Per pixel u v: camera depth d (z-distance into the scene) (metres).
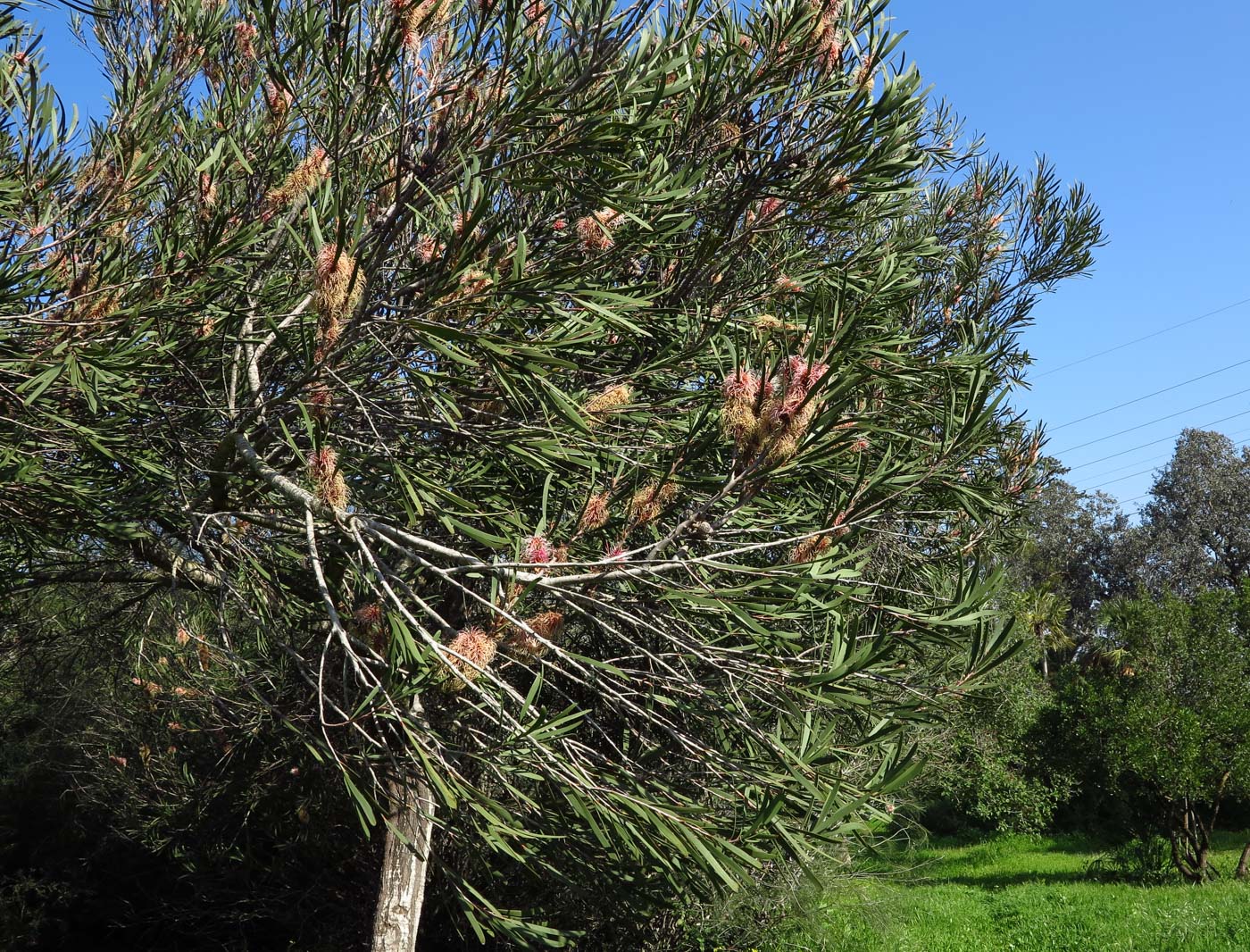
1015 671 13.21
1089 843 15.80
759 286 3.46
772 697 2.50
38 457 2.74
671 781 2.73
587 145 2.51
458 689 2.37
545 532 2.50
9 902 8.77
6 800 9.25
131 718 6.58
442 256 2.41
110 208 2.77
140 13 3.11
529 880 4.38
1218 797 11.42
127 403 2.92
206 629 4.58
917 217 4.79
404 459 3.10
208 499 3.37
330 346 2.33
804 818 2.29
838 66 2.99
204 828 6.39
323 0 2.76
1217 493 37.44
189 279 2.92
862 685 2.41
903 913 7.46
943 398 3.34
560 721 2.22
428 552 2.92
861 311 2.04
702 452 2.43
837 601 2.41
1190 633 12.12
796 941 6.46
